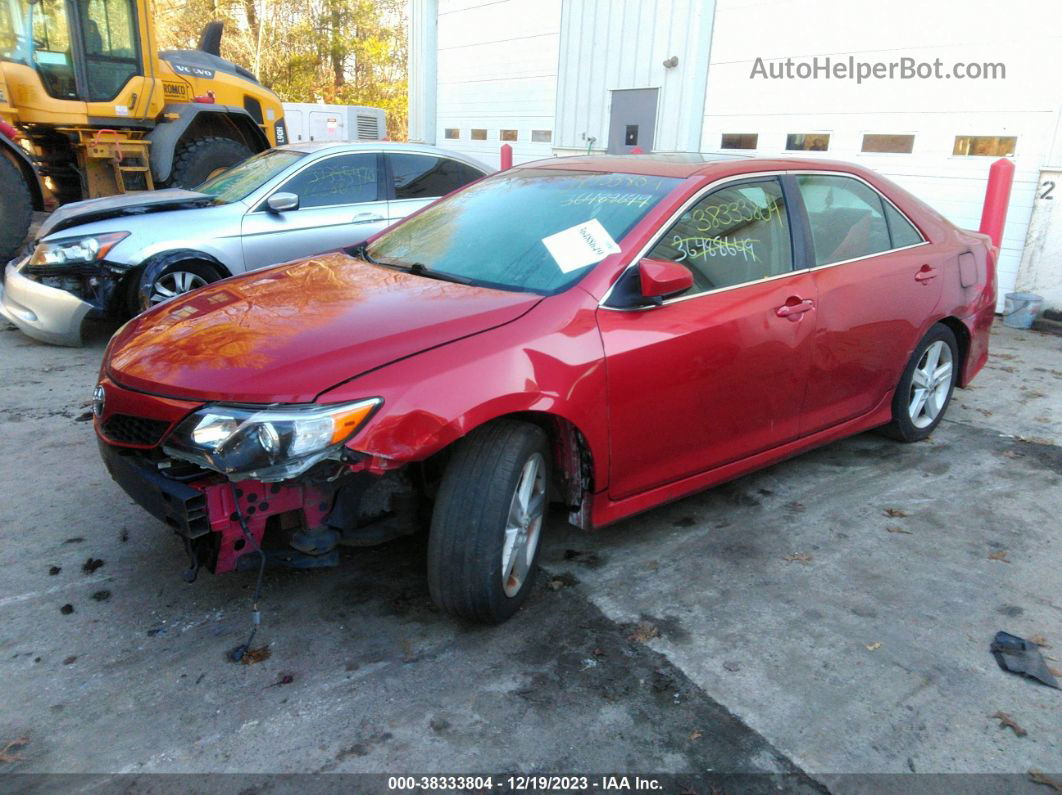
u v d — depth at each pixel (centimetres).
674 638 287
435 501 274
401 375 253
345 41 3138
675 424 323
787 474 429
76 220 603
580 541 355
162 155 973
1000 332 750
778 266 364
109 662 266
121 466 270
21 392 515
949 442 477
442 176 746
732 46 1002
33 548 331
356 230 682
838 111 899
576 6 1234
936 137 818
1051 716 253
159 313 322
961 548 355
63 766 223
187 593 305
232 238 619
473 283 324
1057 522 381
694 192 339
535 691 258
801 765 231
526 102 1391
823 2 893
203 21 2975
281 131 1227
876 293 400
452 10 1559
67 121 914
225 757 228
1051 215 750
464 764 228
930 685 265
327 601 303
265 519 259
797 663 275
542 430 286
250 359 261
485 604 272
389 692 256
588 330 292
